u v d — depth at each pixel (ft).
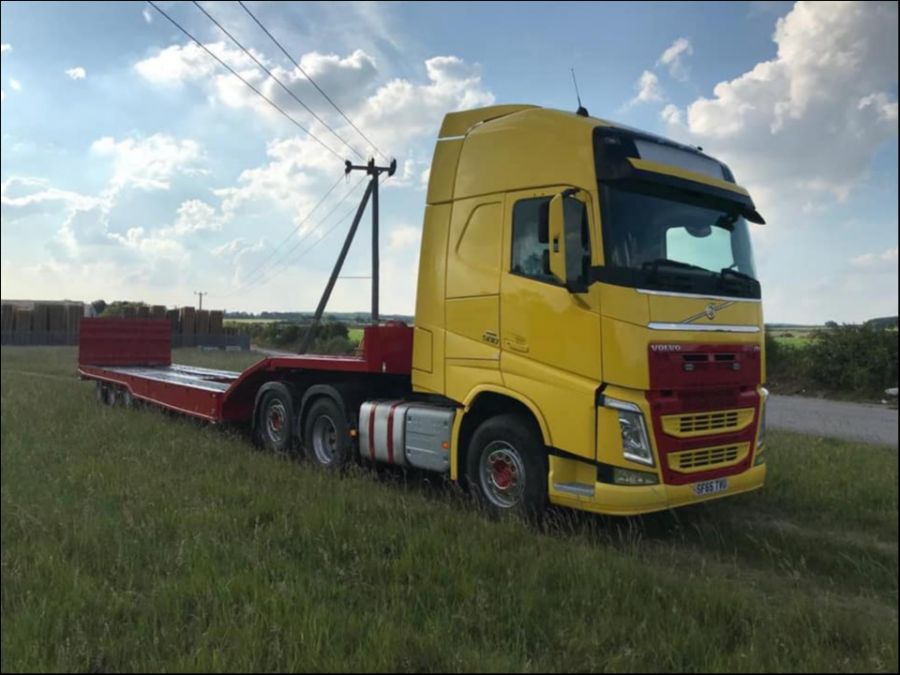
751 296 20.74
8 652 11.62
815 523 21.43
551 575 14.88
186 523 17.94
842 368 68.49
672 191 19.58
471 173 22.15
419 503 20.68
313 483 22.65
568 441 18.60
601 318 18.11
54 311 163.02
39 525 17.95
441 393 22.41
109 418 35.78
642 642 11.98
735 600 13.91
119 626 12.44
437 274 22.77
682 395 18.49
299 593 13.37
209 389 32.91
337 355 28.02
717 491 19.07
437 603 13.35
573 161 19.25
